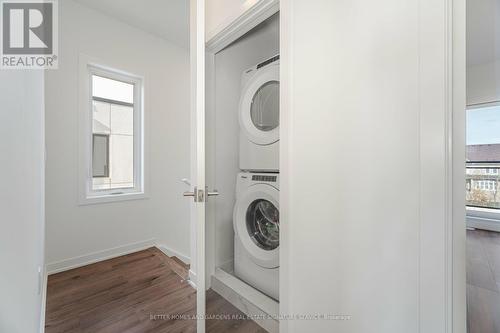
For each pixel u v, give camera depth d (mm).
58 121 2098
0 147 501
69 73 2146
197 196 1193
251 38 1889
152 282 1872
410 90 767
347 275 947
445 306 696
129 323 1392
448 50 692
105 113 2457
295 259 1103
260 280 1537
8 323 540
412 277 770
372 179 867
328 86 989
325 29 996
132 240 2559
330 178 992
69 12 2129
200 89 1197
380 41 837
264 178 1485
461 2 692
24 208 698
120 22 2447
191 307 1545
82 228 2236
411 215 771
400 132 793
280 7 1146
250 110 1638
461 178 697
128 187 2631
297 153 1089
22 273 655
